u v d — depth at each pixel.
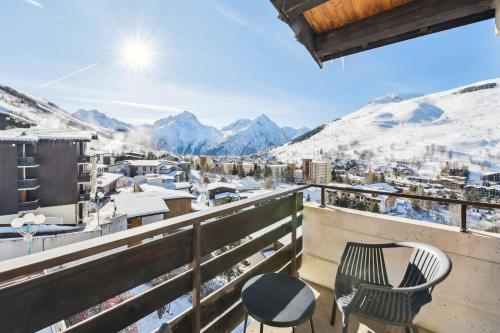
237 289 1.83
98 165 35.62
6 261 0.79
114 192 32.72
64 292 0.94
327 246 2.55
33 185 16.52
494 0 1.45
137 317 1.19
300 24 1.98
